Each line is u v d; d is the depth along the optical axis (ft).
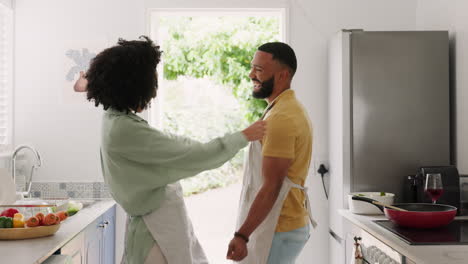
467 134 8.66
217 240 18.83
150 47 5.55
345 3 10.66
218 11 10.71
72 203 9.01
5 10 10.48
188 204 22.90
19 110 10.69
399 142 8.96
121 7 10.68
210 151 5.25
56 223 6.68
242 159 23.17
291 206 6.05
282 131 5.77
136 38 10.68
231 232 19.93
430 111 8.96
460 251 5.32
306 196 6.42
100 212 8.73
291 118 5.85
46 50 10.70
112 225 10.14
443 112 8.96
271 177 5.76
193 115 22.15
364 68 8.98
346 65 9.04
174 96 22.11
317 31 10.64
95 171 10.68
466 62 8.64
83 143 10.68
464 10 8.66
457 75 9.00
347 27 10.64
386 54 8.97
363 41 9.00
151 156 5.22
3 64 10.53
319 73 10.62
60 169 10.67
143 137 5.23
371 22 10.65
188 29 21.94
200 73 22.07
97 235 8.74
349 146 8.99
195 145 5.26
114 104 5.39
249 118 22.09
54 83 10.70
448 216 6.47
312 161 10.55
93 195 10.62
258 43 21.94
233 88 22.12
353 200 8.07
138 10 10.66
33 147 9.80
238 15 10.89
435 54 8.97
